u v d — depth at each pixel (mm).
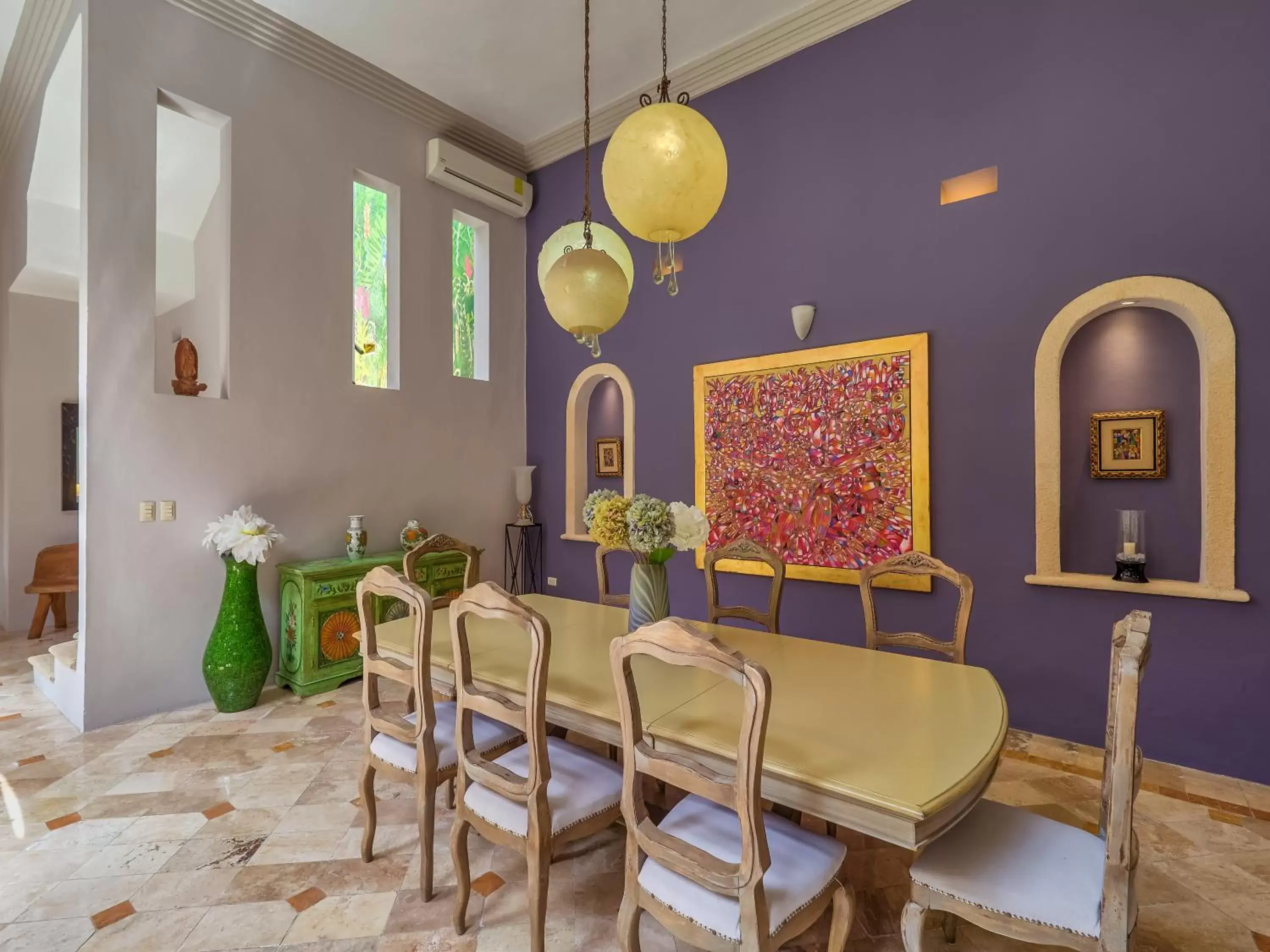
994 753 1389
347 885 1940
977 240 3188
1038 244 3020
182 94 3363
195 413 3420
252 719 3221
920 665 1999
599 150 4863
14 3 3533
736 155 4047
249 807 2395
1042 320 3010
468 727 1729
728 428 4051
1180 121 2699
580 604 2852
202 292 4992
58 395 5094
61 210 4492
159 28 3285
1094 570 3104
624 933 1421
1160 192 2738
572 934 1737
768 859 1193
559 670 1945
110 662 3135
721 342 4133
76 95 3777
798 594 3781
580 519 5086
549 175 5195
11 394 4875
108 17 3115
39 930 1744
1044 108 3010
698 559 4199
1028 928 1264
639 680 1847
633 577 2264
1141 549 2842
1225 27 2613
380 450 4312
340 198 4074
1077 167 2926
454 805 2342
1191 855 2094
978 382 3188
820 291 3701
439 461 4699
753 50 3846
